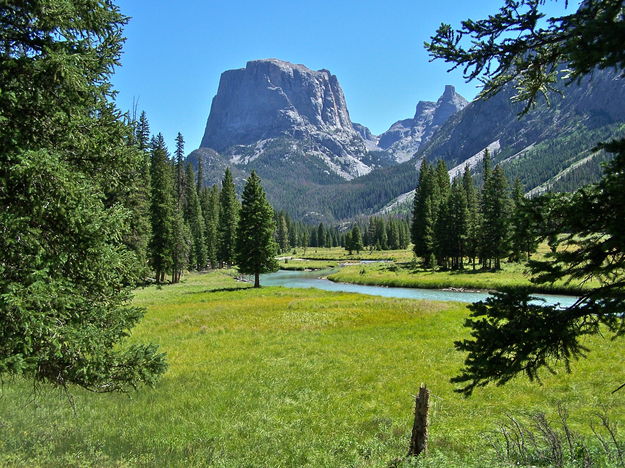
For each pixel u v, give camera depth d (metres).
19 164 6.80
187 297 48.03
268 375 18.77
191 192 102.69
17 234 6.93
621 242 4.46
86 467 9.27
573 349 5.27
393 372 18.92
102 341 8.55
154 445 11.39
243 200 62.19
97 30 8.80
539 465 7.86
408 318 31.80
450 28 5.62
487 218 66.38
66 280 7.90
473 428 12.48
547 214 5.03
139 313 10.02
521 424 11.96
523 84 6.14
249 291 53.56
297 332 28.48
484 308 5.65
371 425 13.21
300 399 15.79
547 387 15.94
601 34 3.94
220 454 10.90
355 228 150.88
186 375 18.81
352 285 68.25
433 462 8.99
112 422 13.14
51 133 8.04
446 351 22.33
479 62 5.71
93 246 8.05
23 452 9.67
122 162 9.34
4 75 7.26
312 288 56.47
